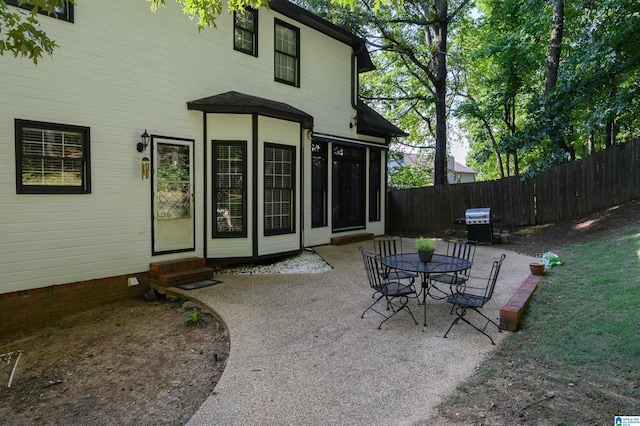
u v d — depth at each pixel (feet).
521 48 42.83
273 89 30.63
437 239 40.19
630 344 12.00
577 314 15.06
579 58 35.22
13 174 18.19
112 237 21.71
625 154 33.65
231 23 27.73
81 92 20.36
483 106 53.93
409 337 14.49
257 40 29.43
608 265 20.86
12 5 18.07
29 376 13.60
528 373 11.21
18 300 18.34
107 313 20.11
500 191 41.70
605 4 32.30
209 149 25.99
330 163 35.73
